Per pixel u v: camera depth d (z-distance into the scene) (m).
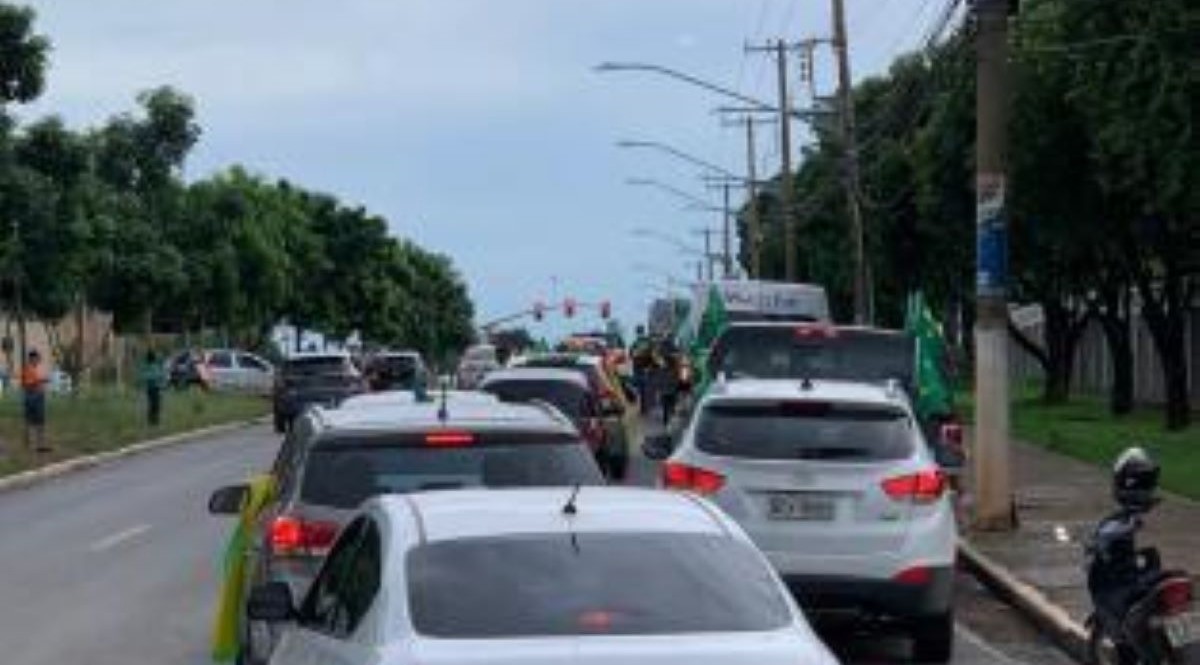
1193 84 26.69
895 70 59.84
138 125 63.50
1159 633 12.12
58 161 47.34
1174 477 28.66
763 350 23.36
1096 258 45.00
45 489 33.03
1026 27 37.81
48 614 17.78
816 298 41.56
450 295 171.00
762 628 6.98
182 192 69.56
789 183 66.44
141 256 63.03
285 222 97.38
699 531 7.54
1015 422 45.72
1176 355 41.53
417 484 11.05
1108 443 36.72
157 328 80.94
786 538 14.80
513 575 7.16
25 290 49.69
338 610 7.91
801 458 14.91
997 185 23.34
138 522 26.58
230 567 12.80
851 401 15.18
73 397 53.81
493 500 7.83
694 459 15.13
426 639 6.84
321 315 109.44
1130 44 27.95
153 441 45.00
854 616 14.94
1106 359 68.06
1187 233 37.72
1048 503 26.41
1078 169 38.53
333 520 11.00
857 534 14.77
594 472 11.31
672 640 6.81
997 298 23.36
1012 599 18.56
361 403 12.56
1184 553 20.05
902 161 57.56
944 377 25.95
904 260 59.53
